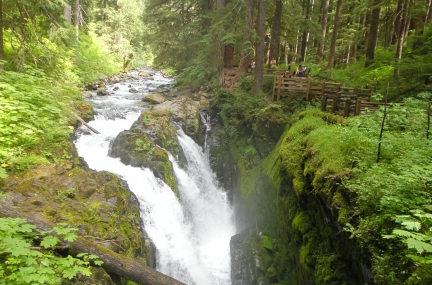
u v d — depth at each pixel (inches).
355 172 213.8
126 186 350.9
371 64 690.2
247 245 380.5
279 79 537.3
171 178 431.2
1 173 244.5
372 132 258.5
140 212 347.6
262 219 408.8
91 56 997.2
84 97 633.6
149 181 390.6
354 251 186.7
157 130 484.7
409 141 229.0
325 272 215.5
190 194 474.6
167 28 885.8
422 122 267.1
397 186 173.3
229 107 588.4
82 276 203.5
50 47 649.0
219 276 384.5
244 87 637.3
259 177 455.5
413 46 620.7
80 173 314.2
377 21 703.1
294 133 366.9
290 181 334.6
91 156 410.3
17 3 465.1
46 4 511.2
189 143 544.1
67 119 413.4
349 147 248.8
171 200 401.4
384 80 543.2
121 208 302.4
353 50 1206.3
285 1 787.4
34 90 372.5
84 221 258.4
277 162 398.0
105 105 590.2
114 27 1389.0
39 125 345.4
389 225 164.6
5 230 180.5
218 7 693.9
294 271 297.6
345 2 973.2
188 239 414.9
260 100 535.5
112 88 784.3
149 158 419.8
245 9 635.5
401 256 147.8
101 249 223.9
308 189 276.1
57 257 193.3
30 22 517.3
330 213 225.8
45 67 547.2
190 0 860.0
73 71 730.8
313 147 288.4
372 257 159.6
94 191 299.4
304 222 278.1
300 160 314.7
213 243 454.6
